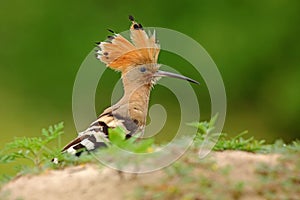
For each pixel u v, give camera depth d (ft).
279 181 22.66
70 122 64.23
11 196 22.59
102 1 74.02
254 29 73.26
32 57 72.90
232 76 72.59
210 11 73.77
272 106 71.72
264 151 25.75
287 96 71.51
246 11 73.51
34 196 22.44
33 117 65.05
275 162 23.90
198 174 22.72
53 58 72.95
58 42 73.36
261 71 72.69
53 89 71.51
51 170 24.38
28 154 27.07
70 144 28.32
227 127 69.21
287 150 25.30
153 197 21.66
